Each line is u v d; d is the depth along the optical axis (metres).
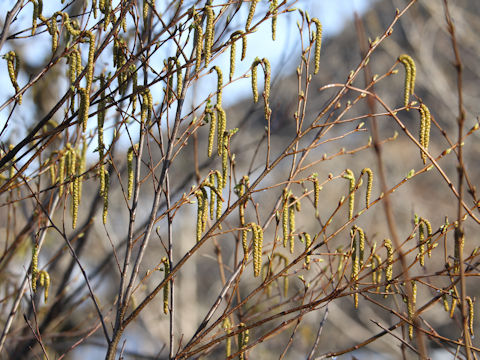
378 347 9.88
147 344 8.85
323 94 9.18
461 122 2.34
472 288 10.29
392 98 12.59
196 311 9.94
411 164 12.84
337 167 12.48
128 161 3.07
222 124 2.96
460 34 10.73
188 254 2.95
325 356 3.24
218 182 2.98
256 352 6.84
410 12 10.38
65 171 3.83
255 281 8.06
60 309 4.76
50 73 4.93
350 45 11.36
